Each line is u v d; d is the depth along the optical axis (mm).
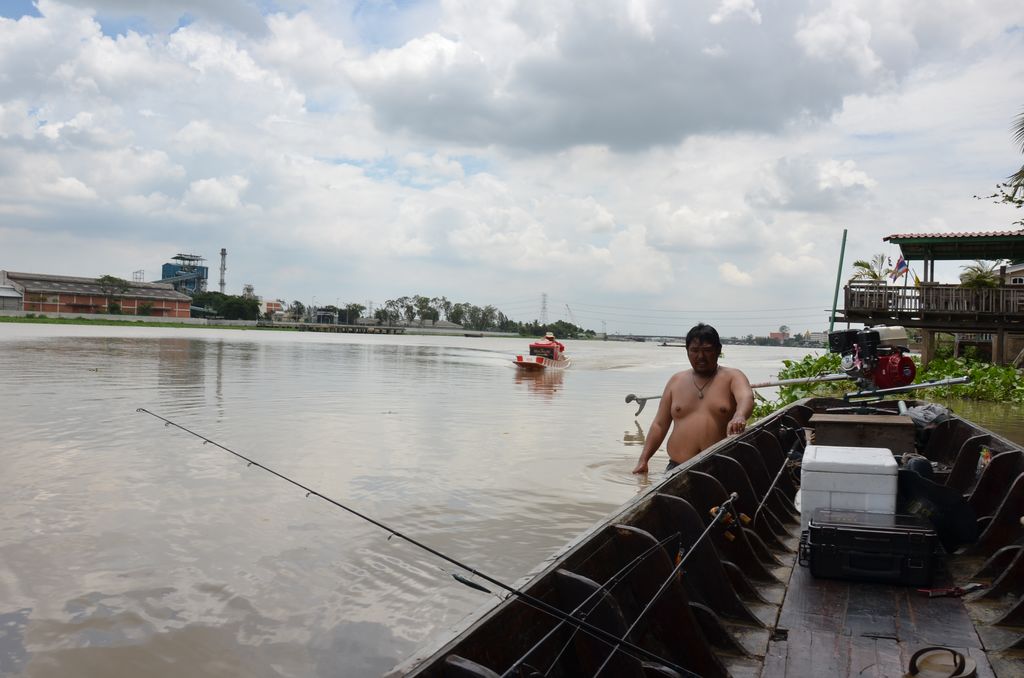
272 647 3906
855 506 3861
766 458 5547
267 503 6555
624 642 2244
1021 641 2871
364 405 14148
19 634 3990
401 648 3932
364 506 6555
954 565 3943
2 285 108438
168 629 4082
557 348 34438
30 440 9180
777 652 2914
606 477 7898
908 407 8180
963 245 25125
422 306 173875
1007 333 21875
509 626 2242
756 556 3732
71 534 5590
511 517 6297
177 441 9359
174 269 181875
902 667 2773
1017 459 4734
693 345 5785
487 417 13000
